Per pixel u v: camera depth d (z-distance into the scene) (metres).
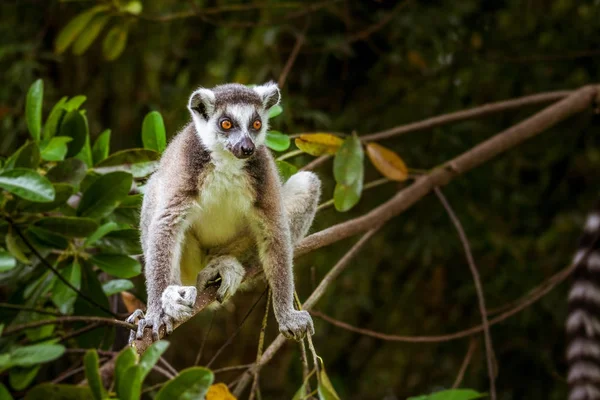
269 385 12.55
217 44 13.03
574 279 10.20
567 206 12.95
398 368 12.66
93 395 4.78
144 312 6.76
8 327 7.39
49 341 7.40
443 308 12.87
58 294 7.38
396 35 12.70
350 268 12.67
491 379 8.24
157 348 4.77
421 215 12.55
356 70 13.52
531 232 12.76
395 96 13.15
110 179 7.20
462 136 12.72
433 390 12.30
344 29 13.26
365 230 8.49
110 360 7.45
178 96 12.33
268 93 7.74
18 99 11.89
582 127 12.77
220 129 7.09
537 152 12.88
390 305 13.07
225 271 6.71
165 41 12.86
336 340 12.76
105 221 7.71
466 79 12.84
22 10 12.78
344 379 12.84
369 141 10.23
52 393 5.02
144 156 7.81
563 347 12.23
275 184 7.14
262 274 7.57
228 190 6.95
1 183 6.42
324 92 13.42
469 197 12.58
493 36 13.09
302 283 12.68
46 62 12.50
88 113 12.33
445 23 12.70
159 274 6.50
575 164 13.05
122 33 10.62
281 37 12.95
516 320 12.17
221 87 7.67
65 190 6.93
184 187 6.86
